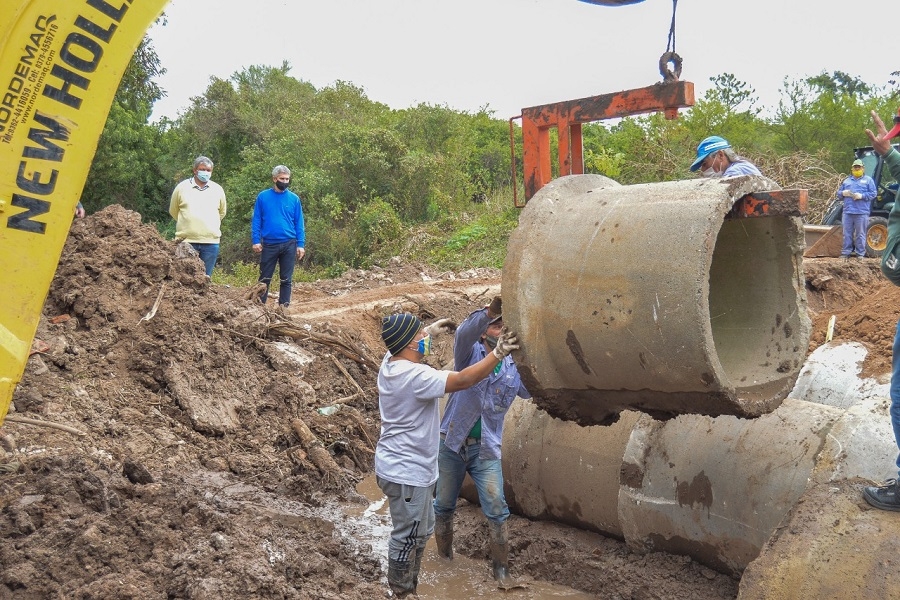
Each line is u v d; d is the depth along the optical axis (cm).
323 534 550
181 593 410
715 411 393
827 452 439
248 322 830
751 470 461
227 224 2450
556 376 438
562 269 419
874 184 1411
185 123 3044
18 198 365
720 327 450
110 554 422
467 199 2636
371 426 814
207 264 1023
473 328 493
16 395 601
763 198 387
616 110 628
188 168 2769
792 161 2178
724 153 595
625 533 524
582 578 530
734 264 449
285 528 529
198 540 452
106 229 824
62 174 370
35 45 362
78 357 686
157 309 760
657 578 497
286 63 4034
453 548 587
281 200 1077
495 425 528
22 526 431
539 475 577
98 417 626
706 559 489
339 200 2359
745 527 459
